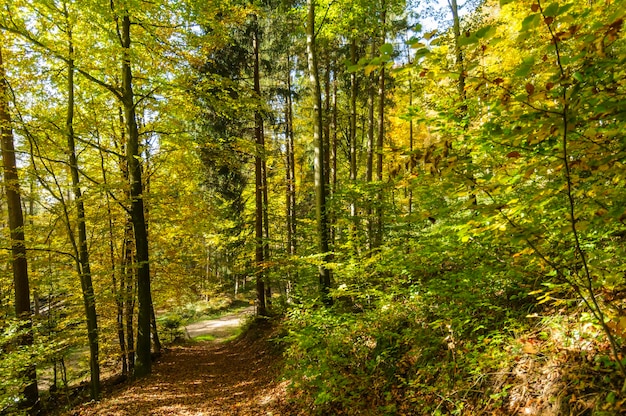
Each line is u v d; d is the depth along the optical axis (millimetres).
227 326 22188
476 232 2455
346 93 18500
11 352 7438
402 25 14125
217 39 9625
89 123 10484
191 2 8898
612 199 2055
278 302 14477
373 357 5793
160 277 13125
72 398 10953
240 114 10930
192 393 8750
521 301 4664
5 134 8922
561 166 2051
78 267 9383
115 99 11281
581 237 3445
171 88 9570
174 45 9445
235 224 16422
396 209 8641
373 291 6324
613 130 1888
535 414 3254
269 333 13211
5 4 8188
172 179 12578
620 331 1978
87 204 11078
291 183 18672
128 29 9242
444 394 4234
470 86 2146
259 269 14266
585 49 1793
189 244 14102
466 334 4746
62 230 10250
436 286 5316
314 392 6059
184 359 13586
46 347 8047
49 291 11508
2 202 11273
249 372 10398
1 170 9266
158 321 18938
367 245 9719
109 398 8891
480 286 4988
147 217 11742
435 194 5719
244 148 10836
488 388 3881
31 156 8781
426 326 5441
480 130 2422
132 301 12227
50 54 8547
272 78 18859
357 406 5090
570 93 1822
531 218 2773
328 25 10156
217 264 21297
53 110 10461
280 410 6555
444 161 2383
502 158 2947
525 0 3590
